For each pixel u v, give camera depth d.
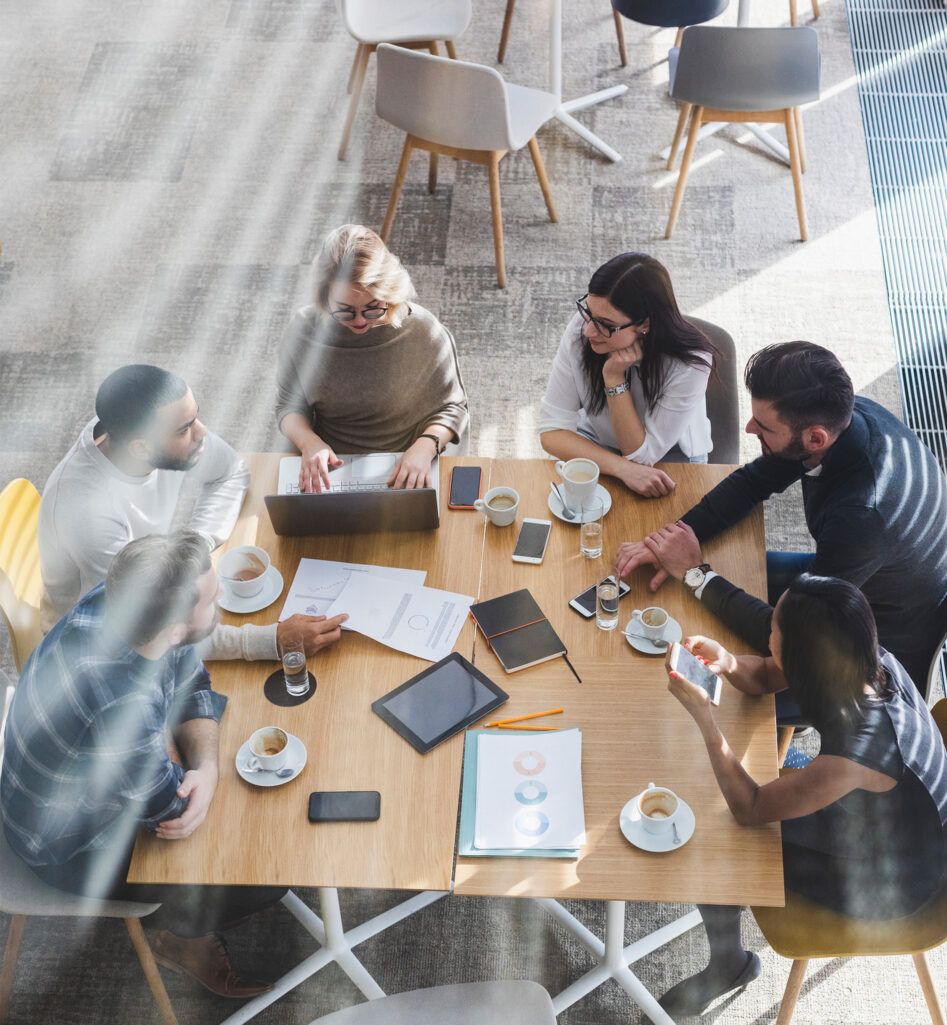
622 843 1.94
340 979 2.58
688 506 2.54
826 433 2.24
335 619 2.26
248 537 2.51
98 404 2.29
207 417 3.79
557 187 4.47
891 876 2.01
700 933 2.62
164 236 4.40
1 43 5.23
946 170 4.43
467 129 3.76
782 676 2.14
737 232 4.25
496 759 2.06
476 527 2.51
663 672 2.20
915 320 3.93
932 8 5.10
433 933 2.64
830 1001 2.49
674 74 3.88
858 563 2.26
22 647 2.40
